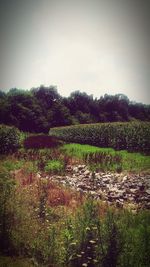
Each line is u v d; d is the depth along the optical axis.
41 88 61.97
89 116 62.84
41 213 6.13
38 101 58.41
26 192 7.11
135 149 18.80
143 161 14.62
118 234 4.48
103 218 5.61
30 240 4.86
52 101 61.56
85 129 27.52
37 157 15.97
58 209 6.53
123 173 12.39
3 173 6.75
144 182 10.02
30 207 6.25
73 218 5.49
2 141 18.73
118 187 9.70
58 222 5.51
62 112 59.53
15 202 5.68
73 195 8.15
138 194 8.72
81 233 4.60
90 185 10.30
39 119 52.84
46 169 13.08
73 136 30.28
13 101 51.50
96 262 4.33
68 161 15.31
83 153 18.06
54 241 4.63
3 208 5.18
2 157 15.61
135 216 6.10
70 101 64.19
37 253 4.70
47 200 7.36
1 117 47.19
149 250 4.41
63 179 11.45
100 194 8.70
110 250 4.31
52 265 4.41
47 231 5.08
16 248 4.78
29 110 51.03
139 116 62.56
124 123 22.42
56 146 22.30
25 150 19.31
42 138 23.91
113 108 63.25
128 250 4.46
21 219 5.34
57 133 36.09
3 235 4.88
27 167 12.83
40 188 8.29
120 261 4.30
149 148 17.70
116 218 5.54
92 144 26.00
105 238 4.48
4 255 4.62
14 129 19.94
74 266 4.41
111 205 7.68
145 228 4.95
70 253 4.43
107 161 14.77
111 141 22.55
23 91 56.94
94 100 64.75
